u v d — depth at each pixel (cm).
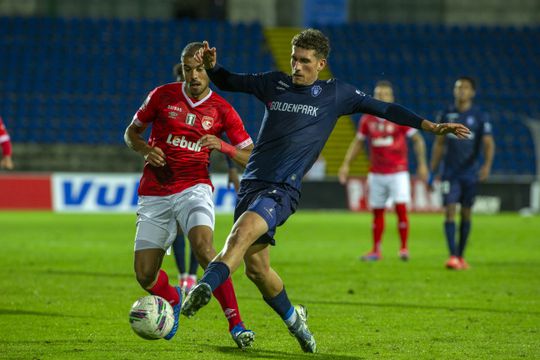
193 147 1950
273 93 1822
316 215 7144
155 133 1975
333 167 8494
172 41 9662
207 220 1884
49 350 1845
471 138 3650
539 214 7569
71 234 5166
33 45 9406
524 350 1912
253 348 1898
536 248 4609
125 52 9475
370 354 1852
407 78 9631
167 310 1675
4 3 9769
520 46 10106
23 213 7050
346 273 3431
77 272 3344
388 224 6481
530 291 2938
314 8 9988
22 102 8800
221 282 1578
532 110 9475
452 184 3644
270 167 1780
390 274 3409
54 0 9856
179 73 2611
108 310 2425
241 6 10062
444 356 1839
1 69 9119
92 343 1933
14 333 2052
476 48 10025
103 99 8950
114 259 3831
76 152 8419
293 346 1933
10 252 4100
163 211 1936
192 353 1825
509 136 9081
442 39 10069
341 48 9819
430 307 2564
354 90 1839
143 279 1925
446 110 3706
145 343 1939
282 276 3322
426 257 4106
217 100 1977
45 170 8356
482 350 1908
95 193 7256
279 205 1738
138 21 9788
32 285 2950
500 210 7631
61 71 9169
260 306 2556
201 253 1842
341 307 2553
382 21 10344
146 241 1930
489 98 9544
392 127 3909
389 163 3934
